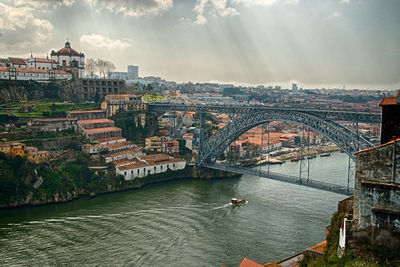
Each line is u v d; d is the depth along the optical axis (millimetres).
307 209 106688
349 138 101000
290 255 77375
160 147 169500
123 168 137500
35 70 197625
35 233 91125
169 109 178625
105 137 162375
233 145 190250
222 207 110250
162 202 117188
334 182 133750
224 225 94938
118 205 115000
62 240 86625
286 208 107938
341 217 45469
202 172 156000
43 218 103125
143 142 178000
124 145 157625
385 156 32781
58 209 112375
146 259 77062
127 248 82125
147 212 106438
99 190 130375
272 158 193375
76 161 137875
